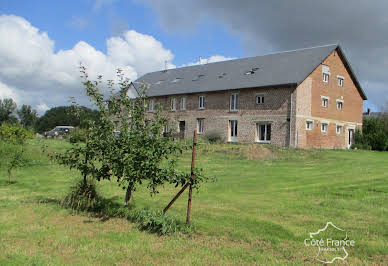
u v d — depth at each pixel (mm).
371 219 6242
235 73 32406
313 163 16891
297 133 25359
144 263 4559
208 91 31297
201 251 4934
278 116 26312
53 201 8172
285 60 30000
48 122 77812
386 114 36594
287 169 14391
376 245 4922
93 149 6887
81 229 6055
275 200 8094
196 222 6219
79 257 4770
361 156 21422
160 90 37312
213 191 9492
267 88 27203
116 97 7242
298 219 6312
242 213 6828
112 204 7516
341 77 29891
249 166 15625
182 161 17359
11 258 4691
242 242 5293
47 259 4656
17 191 9539
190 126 33125
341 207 7176
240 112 29062
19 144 17516
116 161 6605
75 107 7297
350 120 31062
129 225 6309
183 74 39531
